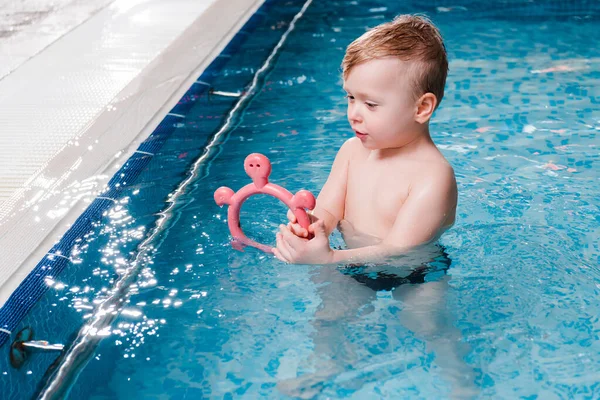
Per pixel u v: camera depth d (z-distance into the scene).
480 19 5.06
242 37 4.55
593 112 3.38
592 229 2.29
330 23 5.08
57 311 1.96
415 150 2.14
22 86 3.57
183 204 2.57
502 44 4.49
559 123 3.26
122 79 3.66
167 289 2.03
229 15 4.84
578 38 4.56
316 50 4.50
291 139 3.20
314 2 5.62
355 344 1.77
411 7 5.43
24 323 1.91
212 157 3.02
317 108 3.58
